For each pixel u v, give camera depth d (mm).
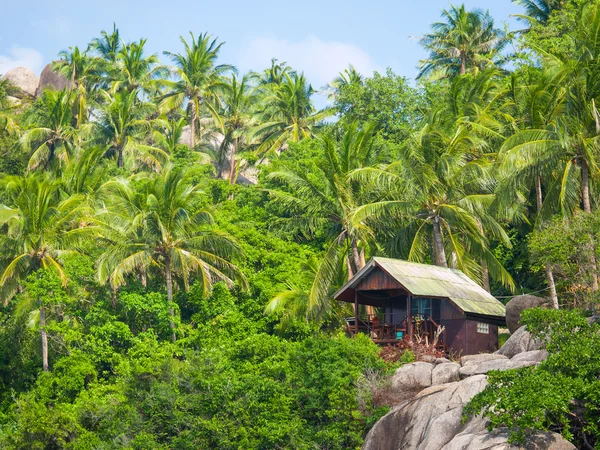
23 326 52719
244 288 51750
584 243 37094
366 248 57125
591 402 25000
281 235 58469
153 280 54688
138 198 52469
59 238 51625
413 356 37906
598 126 41156
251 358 41594
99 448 36406
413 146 49062
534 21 66375
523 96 51312
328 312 48469
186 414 36938
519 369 27109
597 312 36281
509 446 24438
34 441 39719
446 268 46156
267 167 65688
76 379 46062
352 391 35438
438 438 28609
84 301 51625
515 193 46250
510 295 55344
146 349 46000
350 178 50781
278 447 34906
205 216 51875
